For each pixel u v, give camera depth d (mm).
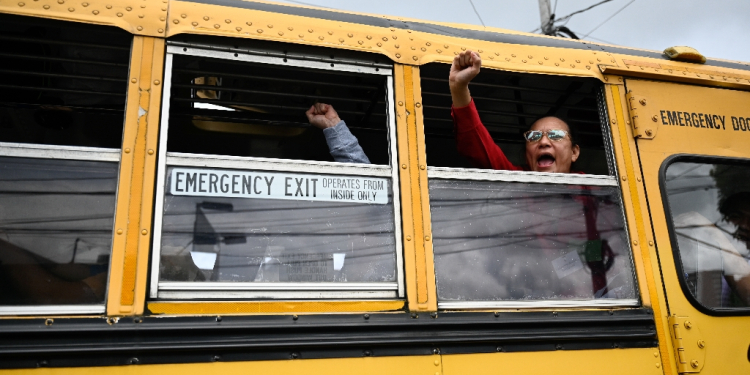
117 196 1816
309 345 1818
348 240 2006
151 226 1811
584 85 2619
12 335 1622
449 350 1959
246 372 1758
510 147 3213
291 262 1929
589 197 2387
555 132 2693
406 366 1897
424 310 1976
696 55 2742
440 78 2600
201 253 1857
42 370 1621
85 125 2760
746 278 2500
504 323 2041
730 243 2539
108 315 1707
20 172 1820
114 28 1950
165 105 1931
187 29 2004
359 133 2967
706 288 2414
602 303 2227
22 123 2684
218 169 1951
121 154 1851
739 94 2799
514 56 2432
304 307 1871
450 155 3172
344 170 2068
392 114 2172
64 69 2436
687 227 2488
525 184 2316
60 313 1703
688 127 2623
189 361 1725
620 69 2562
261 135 2791
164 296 1776
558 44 2564
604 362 2121
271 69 2350
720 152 2643
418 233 2055
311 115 2510
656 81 2645
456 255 2121
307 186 2023
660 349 2221
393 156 2125
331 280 1943
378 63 2223
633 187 2430
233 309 1808
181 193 1893
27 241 1767
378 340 1879
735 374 2301
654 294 2293
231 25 2055
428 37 2334
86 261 1779
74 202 1825
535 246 2242
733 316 2385
